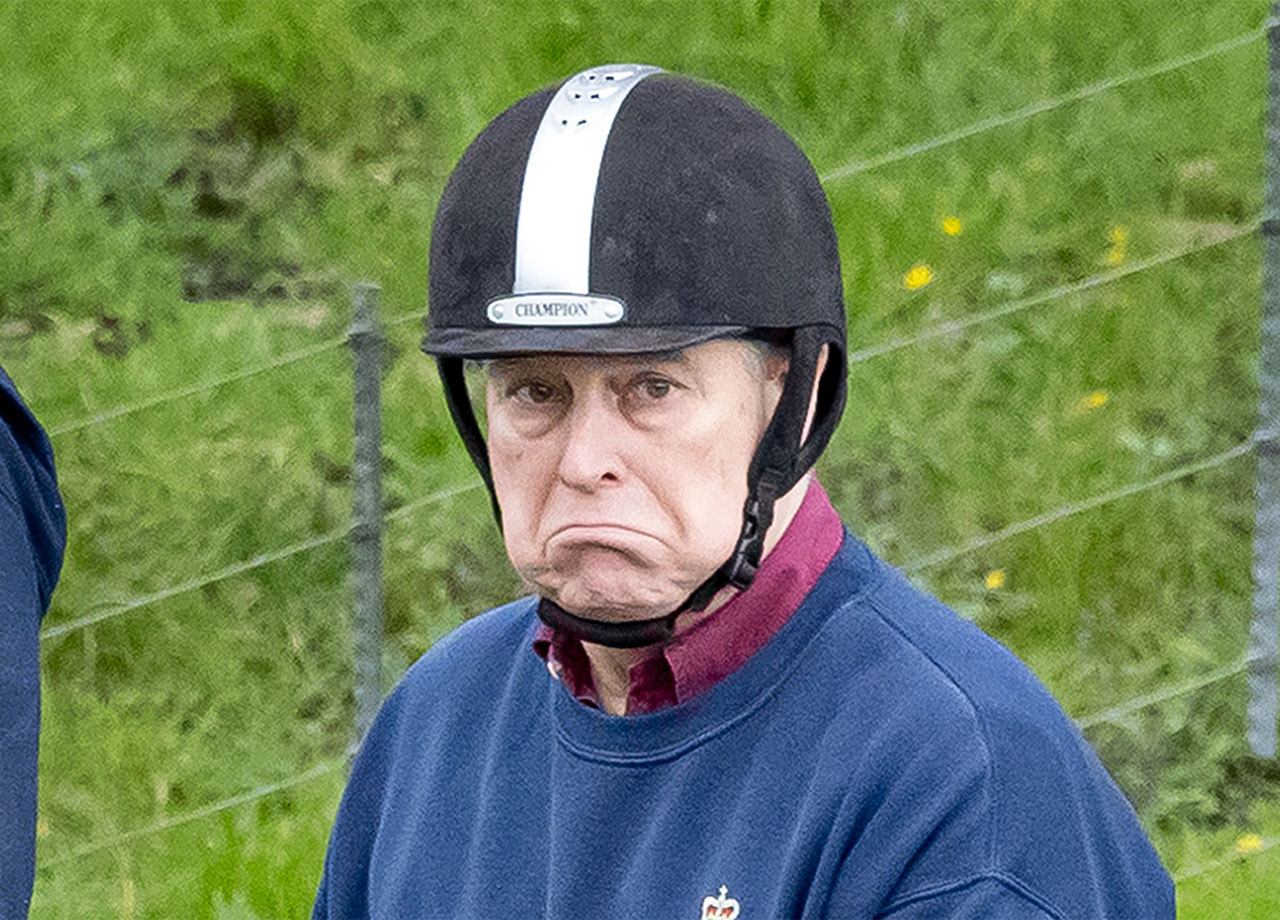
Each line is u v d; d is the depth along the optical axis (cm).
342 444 1964
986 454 1845
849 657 630
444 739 745
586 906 654
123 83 2347
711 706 641
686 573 608
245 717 1798
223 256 2206
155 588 1870
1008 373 1902
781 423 613
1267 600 1670
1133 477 1828
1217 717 1703
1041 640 1753
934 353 1916
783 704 633
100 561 1881
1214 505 1820
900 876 594
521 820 697
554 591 622
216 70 2373
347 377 2006
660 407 598
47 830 1692
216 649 1838
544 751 700
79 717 1783
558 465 607
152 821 1698
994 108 2169
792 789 621
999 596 1770
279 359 1803
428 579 1861
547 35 2356
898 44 2259
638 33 2330
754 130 616
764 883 617
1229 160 2073
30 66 2345
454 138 2280
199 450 1942
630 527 599
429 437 1934
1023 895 584
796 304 606
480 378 1172
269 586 1875
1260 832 1606
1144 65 2173
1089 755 643
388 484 1898
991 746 600
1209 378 1905
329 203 2236
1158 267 1970
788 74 2256
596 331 586
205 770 1750
